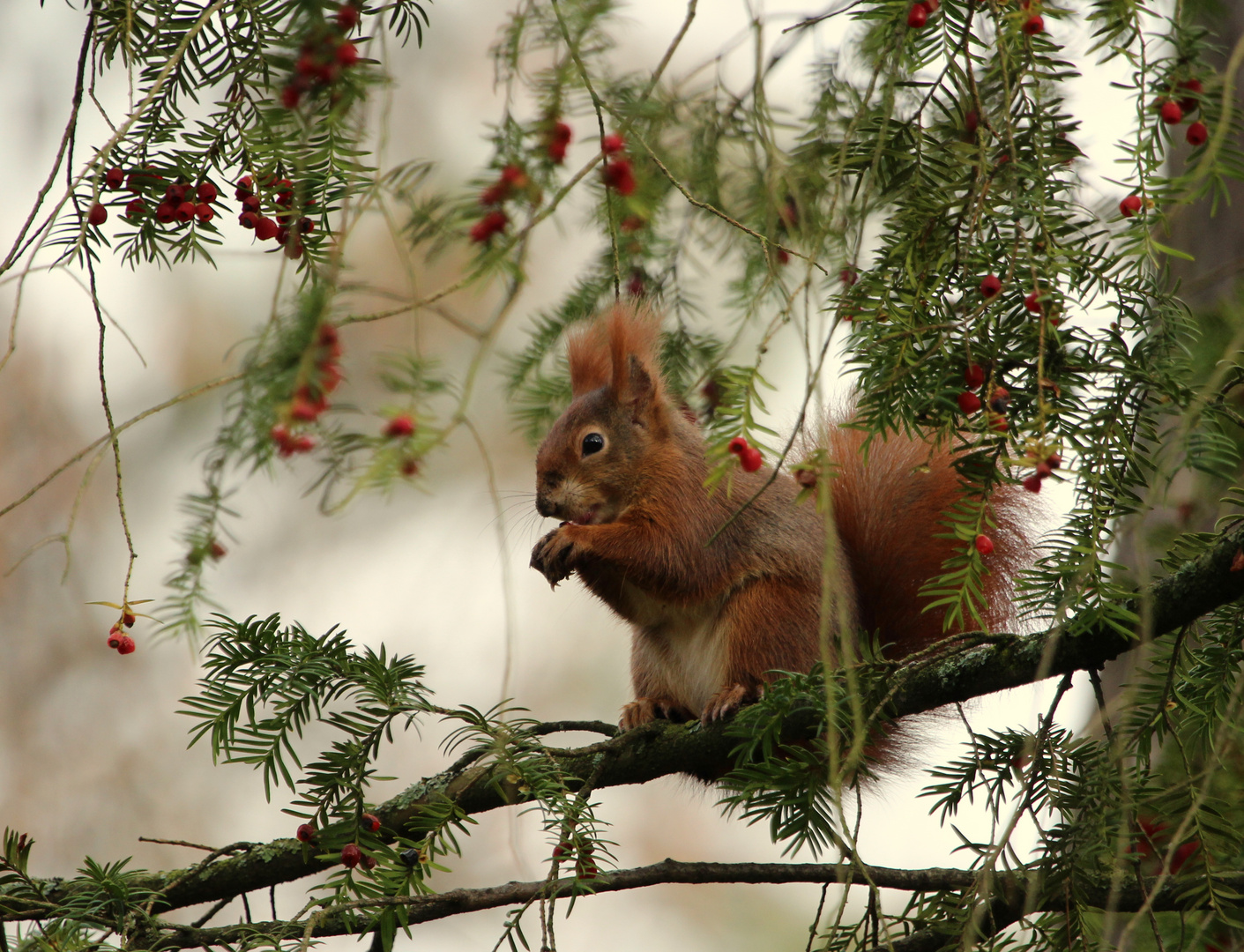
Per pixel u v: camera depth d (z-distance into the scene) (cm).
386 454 319
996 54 483
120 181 518
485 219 359
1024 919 538
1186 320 516
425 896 532
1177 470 509
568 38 388
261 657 605
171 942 564
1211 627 580
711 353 885
